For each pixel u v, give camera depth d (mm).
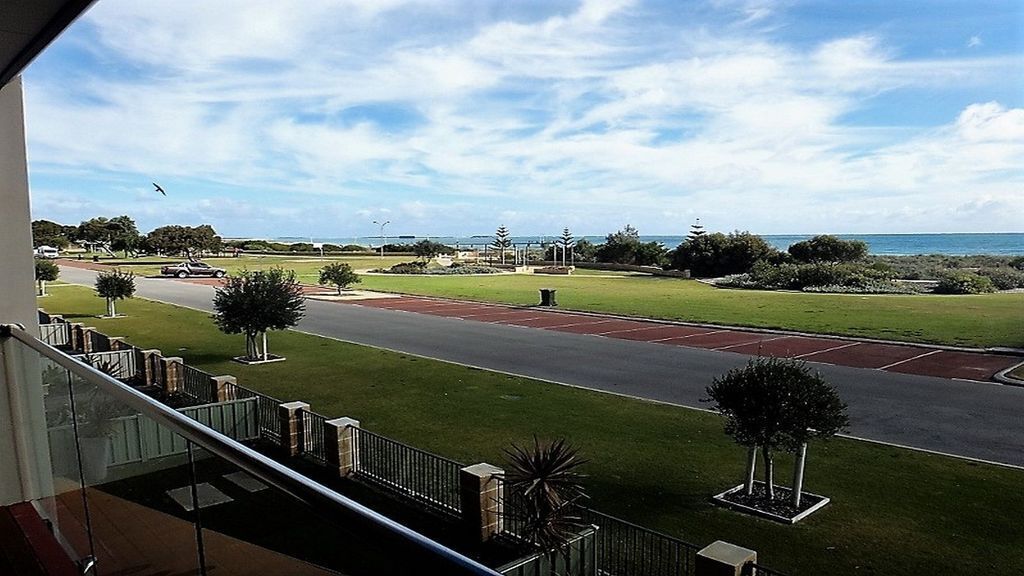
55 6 3092
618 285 46469
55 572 3643
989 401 14164
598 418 12836
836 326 25219
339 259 83375
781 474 9859
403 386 15562
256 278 19031
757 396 8406
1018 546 7535
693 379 16422
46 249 71938
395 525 1216
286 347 21172
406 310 32156
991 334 22875
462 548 7664
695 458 10555
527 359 19156
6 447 4613
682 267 55312
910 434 11898
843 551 7434
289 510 2045
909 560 7215
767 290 41719
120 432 3047
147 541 2795
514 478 6922
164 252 83375
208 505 2340
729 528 8047
